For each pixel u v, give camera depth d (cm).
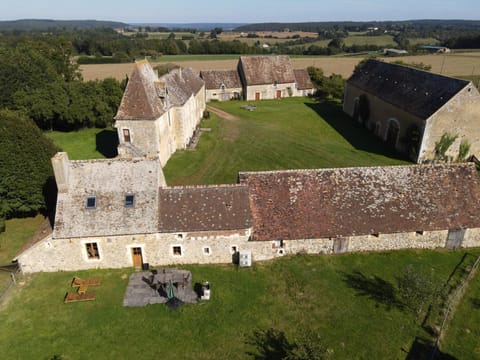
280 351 1841
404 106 4397
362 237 2502
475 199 2592
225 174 3909
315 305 2116
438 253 2558
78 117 5362
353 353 1828
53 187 2936
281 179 2580
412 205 2548
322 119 6075
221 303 2131
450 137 4038
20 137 2783
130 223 2308
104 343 1892
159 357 1819
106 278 2334
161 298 2170
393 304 2125
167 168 4044
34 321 2023
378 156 4397
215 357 1817
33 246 2308
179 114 4472
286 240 2433
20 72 5531
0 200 2831
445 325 2006
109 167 2450
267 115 6359
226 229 2348
